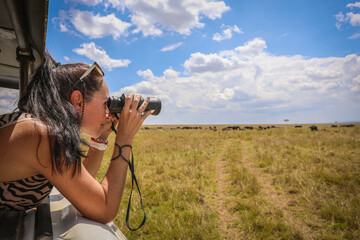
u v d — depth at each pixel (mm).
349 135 14828
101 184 816
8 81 1636
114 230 889
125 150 873
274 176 5812
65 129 696
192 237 3164
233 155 8695
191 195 4586
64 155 671
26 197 764
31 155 652
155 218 3697
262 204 4219
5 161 645
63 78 807
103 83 880
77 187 710
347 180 5043
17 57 1151
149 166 7195
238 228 3490
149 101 999
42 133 653
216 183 5637
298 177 5387
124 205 4207
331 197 4309
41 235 681
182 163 7293
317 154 8070
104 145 1125
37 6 773
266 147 10438
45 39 938
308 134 16641
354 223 3256
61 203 1013
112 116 1044
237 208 4102
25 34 1013
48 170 677
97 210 759
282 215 3748
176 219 3650
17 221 749
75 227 730
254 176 5520
